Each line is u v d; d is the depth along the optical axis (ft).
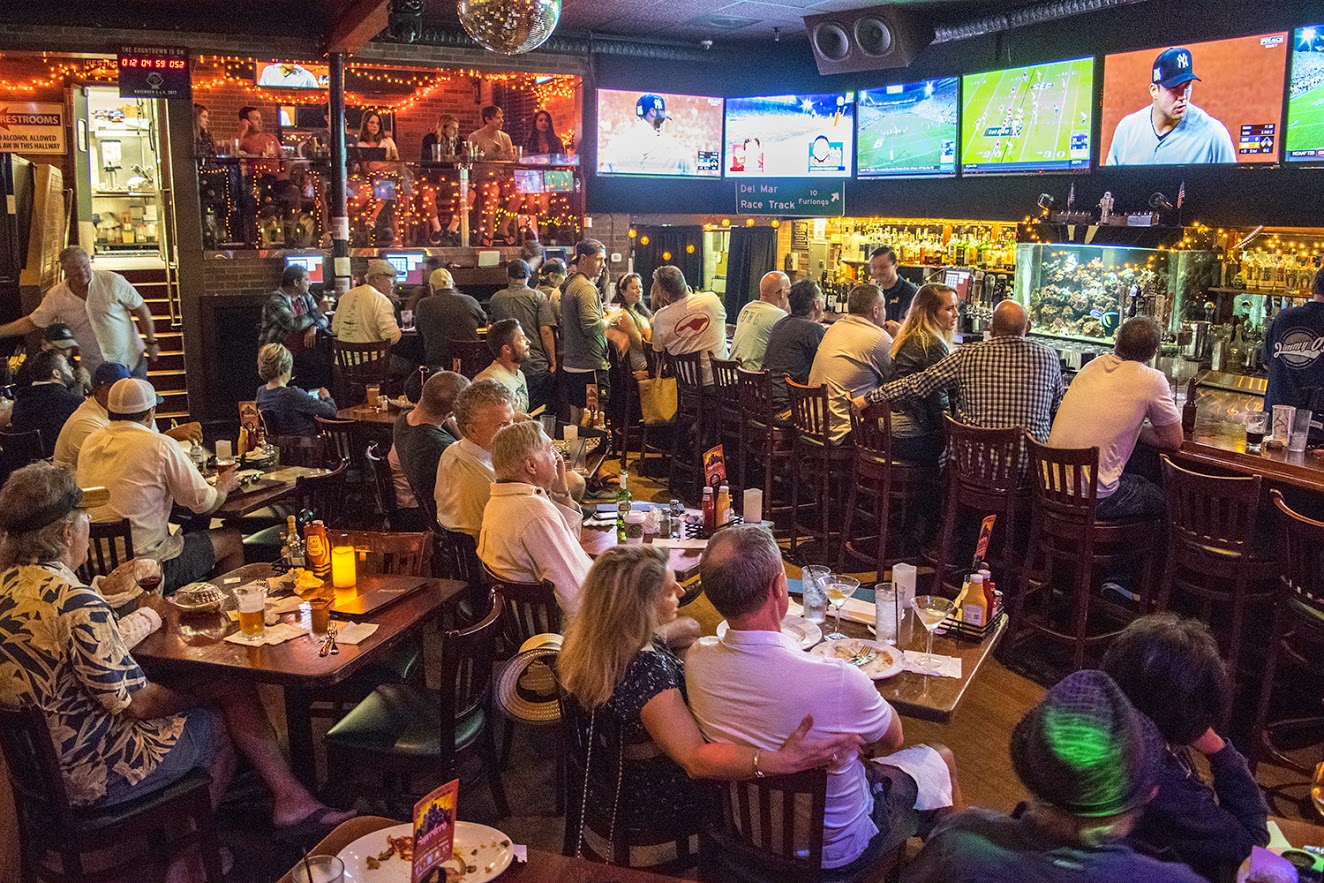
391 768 10.50
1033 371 15.85
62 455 16.29
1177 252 22.77
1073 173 25.86
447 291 28.27
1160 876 4.94
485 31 16.35
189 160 30.60
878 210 32.68
